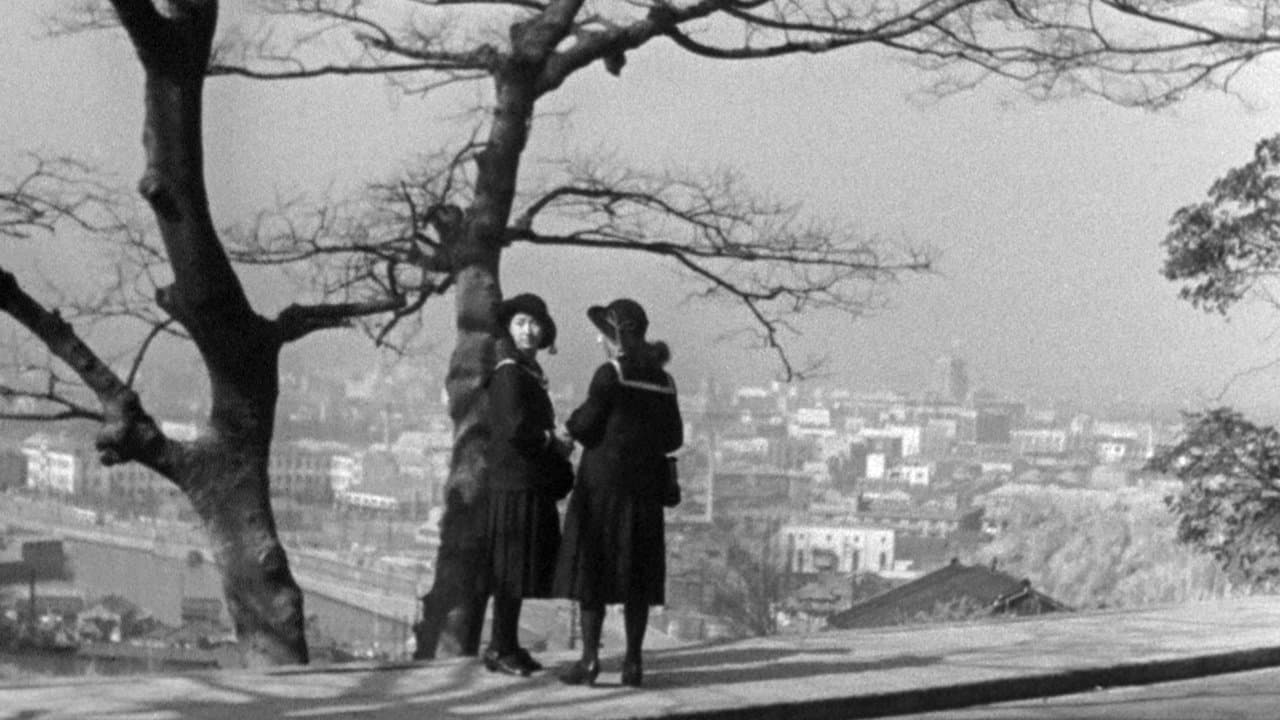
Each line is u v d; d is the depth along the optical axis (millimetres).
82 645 21766
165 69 14203
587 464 9602
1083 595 32688
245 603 15273
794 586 40812
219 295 14797
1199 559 29719
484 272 16141
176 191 14422
